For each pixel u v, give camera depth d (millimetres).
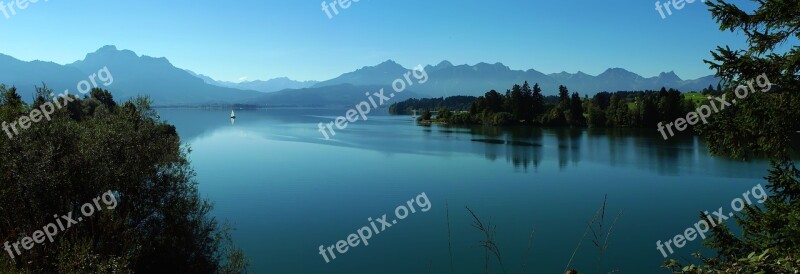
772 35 7383
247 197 37938
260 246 25406
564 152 72125
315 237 27219
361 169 55125
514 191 42312
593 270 22266
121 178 13734
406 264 23031
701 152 68062
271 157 66562
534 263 23109
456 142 91250
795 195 7656
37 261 9461
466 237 27328
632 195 40000
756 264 3877
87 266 9508
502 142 90562
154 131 15766
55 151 12016
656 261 23391
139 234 14086
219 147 80938
